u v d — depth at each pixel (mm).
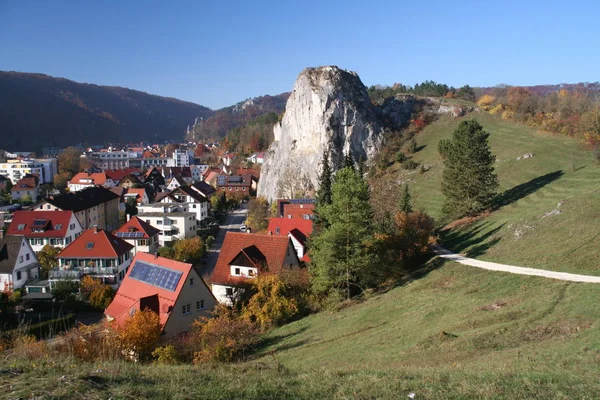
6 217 83938
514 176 67062
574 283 27844
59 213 63312
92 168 156125
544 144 78688
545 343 19734
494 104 114500
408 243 42750
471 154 53344
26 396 10992
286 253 42375
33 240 61188
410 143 101562
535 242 37812
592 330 20047
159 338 28047
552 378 13906
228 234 44375
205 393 12336
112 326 28188
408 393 12883
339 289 37844
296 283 38438
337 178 39656
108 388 12016
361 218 36750
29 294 47219
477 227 49125
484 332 22281
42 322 39531
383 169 93750
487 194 53875
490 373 14891
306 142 104750
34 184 120438
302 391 13102
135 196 105625
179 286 32844
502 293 28906
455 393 12734
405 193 53062
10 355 16391
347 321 31672
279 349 28172
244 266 41094
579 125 77375
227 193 122500
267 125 187250
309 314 36844
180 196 85688
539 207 47656
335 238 36812
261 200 106062
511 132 93312
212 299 35188
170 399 11633
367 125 104188
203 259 63938
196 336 28922
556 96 108062
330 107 101562
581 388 12812
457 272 35531
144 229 60844
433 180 77562
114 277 50531
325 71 106562
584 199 42875
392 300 34062
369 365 20859
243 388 13055
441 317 27406
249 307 35844
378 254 40094
